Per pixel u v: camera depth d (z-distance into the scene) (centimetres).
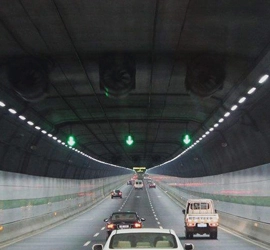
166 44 2098
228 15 1748
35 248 2912
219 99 3053
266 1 1606
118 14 1766
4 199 3228
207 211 3634
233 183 4459
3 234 3238
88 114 3766
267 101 2581
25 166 4044
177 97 3169
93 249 1487
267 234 3158
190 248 1539
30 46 2089
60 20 1812
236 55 2175
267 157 3191
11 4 1655
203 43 2073
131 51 2200
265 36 1911
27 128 3459
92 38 2016
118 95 2381
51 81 2648
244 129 3309
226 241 3328
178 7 1695
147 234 1355
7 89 2556
